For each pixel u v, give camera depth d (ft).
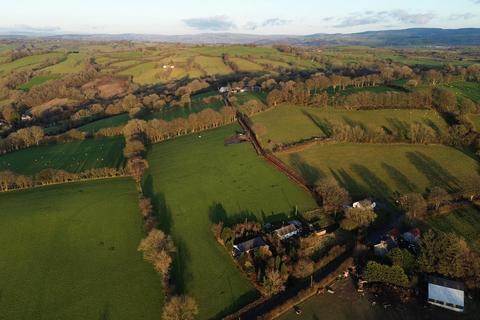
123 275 274.36
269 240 303.89
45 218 350.02
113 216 353.10
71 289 261.65
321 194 362.74
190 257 293.02
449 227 317.63
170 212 360.07
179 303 226.99
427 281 251.60
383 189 387.96
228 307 241.96
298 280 262.67
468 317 227.20
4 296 256.73
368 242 301.22
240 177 428.15
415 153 474.49
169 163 481.46
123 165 476.95
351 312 234.17
